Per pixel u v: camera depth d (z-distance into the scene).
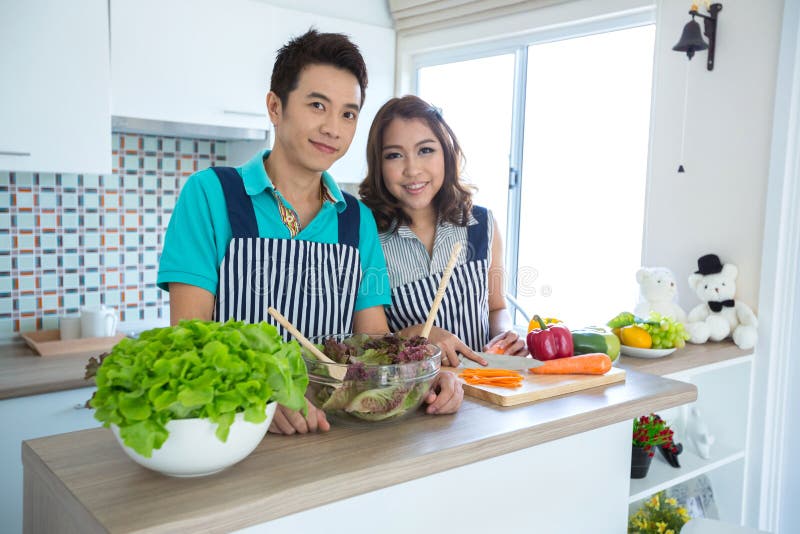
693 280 2.25
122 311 2.93
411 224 1.83
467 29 3.03
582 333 1.68
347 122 1.34
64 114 2.32
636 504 2.03
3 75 2.19
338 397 1.07
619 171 2.68
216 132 2.72
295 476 0.92
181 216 1.35
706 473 2.32
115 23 2.40
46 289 2.73
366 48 3.19
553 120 2.89
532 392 1.32
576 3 2.61
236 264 1.36
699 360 2.00
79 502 0.84
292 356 0.96
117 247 2.89
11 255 2.64
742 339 2.14
